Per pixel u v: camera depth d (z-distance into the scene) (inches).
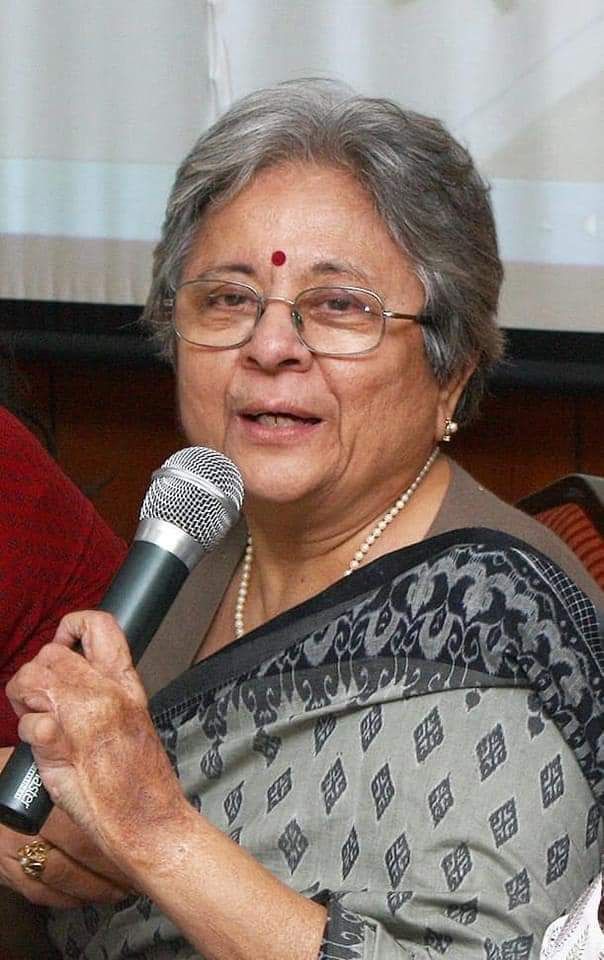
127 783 66.1
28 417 128.5
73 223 164.1
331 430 81.8
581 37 154.9
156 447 181.3
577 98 155.6
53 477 109.4
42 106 162.7
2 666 109.0
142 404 180.7
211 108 160.2
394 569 78.2
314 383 81.2
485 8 155.6
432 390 84.9
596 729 71.7
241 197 83.1
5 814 66.4
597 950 60.2
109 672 65.9
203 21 159.5
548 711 72.3
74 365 172.2
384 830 74.3
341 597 79.2
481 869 71.2
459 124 156.6
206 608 92.3
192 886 66.7
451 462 88.8
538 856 70.8
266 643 80.8
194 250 85.1
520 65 155.6
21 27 161.9
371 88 157.2
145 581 67.5
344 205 81.4
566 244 157.4
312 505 83.9
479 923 70.5
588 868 71.6
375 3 156.4
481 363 87.4
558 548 82.7
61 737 65.4
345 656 77.7
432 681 74.6
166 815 67.1
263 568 88.8
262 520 86.0
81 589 110.3
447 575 76.2
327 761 77.5
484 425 177.6
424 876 72.4
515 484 177.9
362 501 84.6
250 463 82.5
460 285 82.8
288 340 80.8
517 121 156.3
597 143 156.0
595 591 80.4
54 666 65.7
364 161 81.5
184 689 83.0
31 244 164.9
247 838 78.8
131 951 85.4
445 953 70.4
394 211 81.0
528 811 71.2
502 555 75.4
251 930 67.1
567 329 158.7
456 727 73.7
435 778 73.3
